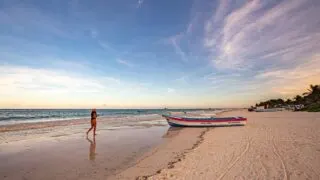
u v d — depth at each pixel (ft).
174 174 21.06
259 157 25.71
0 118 130.52
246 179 18.62
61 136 51.13
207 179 19.08
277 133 45.55
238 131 53.88
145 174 22.25
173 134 54.70
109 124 86.89
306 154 26.27
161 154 31.71
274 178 18.61
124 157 30.55
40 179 21.80
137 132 59.41
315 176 18.78
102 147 37.93
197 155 28.58
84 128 69.36
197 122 72.38
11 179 21.84
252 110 266.36
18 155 32.01
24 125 78.13
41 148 37.11
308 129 50.72
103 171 24.03
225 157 26.58
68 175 22.85
